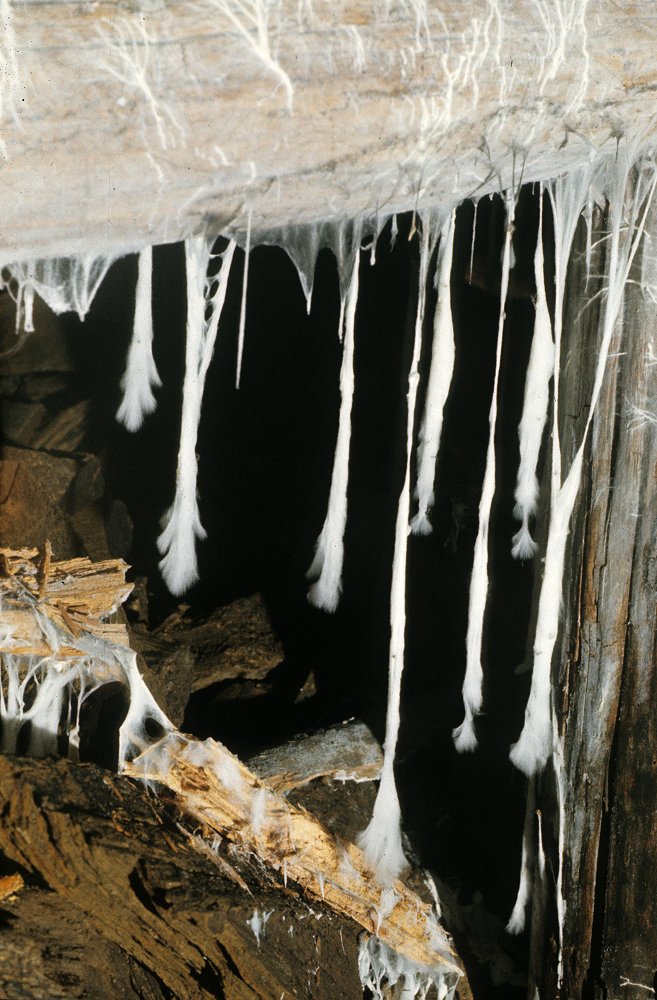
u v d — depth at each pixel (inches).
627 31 80.0
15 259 75.9
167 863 83.2
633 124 85.5
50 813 78.2
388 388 155.2
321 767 112.1
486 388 136.2
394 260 142.8
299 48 69.9
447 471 143.4
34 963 73.6
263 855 94.5
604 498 97.3
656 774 101.3
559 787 102.9
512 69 77.5
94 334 146.9
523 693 129.7
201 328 90.2
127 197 72.1
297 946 89.8
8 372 144.6
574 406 98.4
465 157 82.0
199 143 70.6
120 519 140.6
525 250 114.9
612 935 103.1
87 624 92.3
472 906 120.6
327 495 160.6
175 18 66.2
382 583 150.2
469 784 131.3
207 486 161.2
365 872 103.1
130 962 81.8
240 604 145.5
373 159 77.2
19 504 105.3
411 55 73.5
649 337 94.9
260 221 81.0
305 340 159.8
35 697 92.4
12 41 63.2
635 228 93.0
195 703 132.7
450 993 112.0
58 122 66.3
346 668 140.6
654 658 99.7
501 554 138.7
